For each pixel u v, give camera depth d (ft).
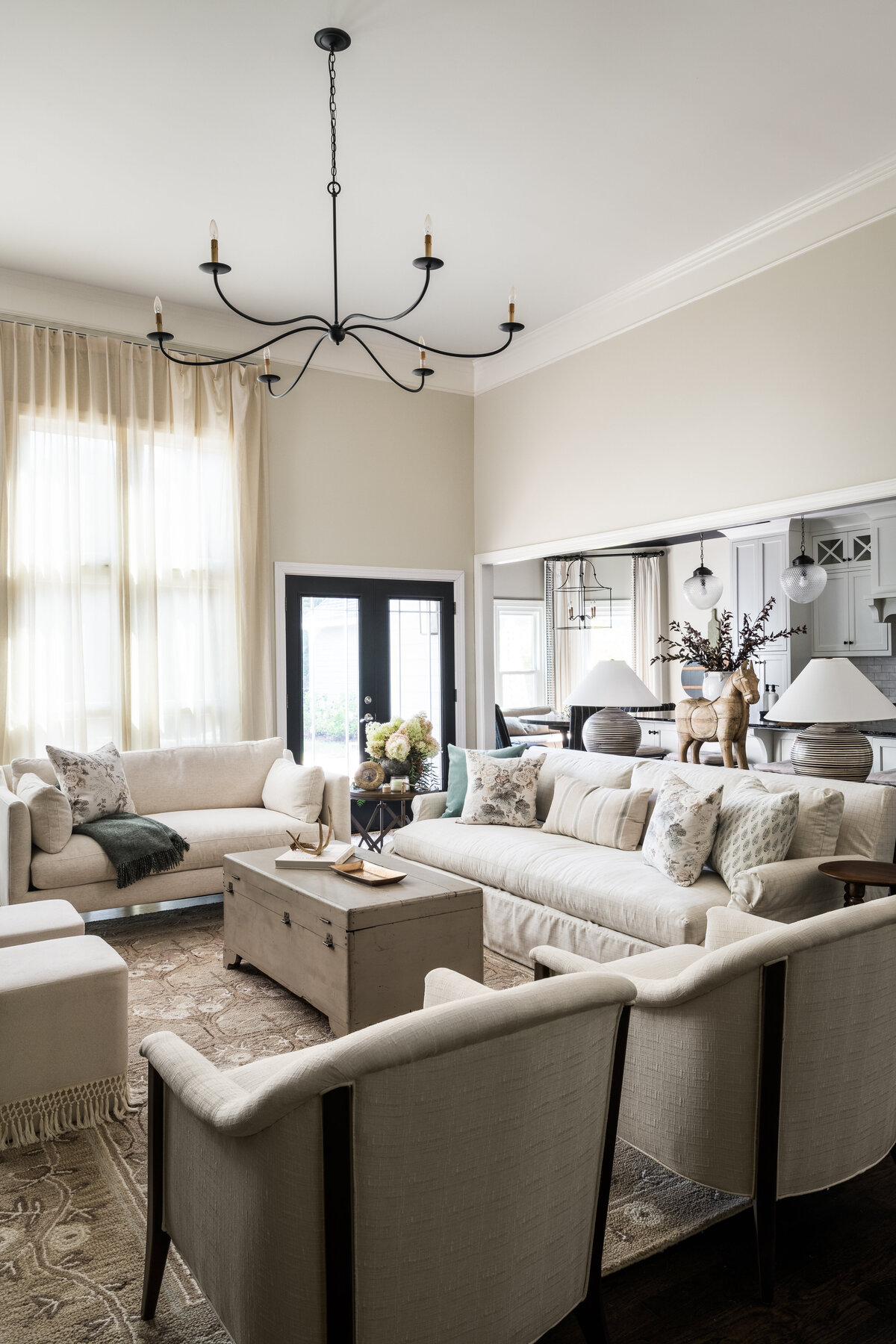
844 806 10.91
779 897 9.72
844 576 23.75
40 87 11.21
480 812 14.93
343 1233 3.99
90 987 8.25
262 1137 4.26
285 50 10.59
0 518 16.12
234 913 12.07
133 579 17.61
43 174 13.30
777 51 10.77
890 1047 6.52
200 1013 10.69
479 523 22.43
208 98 11.50
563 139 12.54
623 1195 7.11
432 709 22.04
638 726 16.48
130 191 13.83
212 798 16.35
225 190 13.82
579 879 11.63
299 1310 4.21
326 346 20.15
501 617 32.63
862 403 13.87
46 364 16.71
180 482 18.22
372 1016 9.59
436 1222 4.22
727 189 14.06
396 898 9.91
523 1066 4.36
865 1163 6.49
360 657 20.94
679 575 31.17
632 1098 6.62
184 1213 5.27
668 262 16.69
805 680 11.75
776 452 15.16
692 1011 6.12
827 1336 5.63
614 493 18.39
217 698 18.51
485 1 9.81
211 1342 5.56
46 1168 7.56
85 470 17.17
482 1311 4.46
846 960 5.99
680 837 10.88
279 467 19.63
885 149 13.02
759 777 12.07
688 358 16.71
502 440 21.58
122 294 17.65
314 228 15.11
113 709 17.25
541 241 15.71
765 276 15.29
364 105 11.69
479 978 10.39
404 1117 4.02
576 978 4.64
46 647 16.60
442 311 18.84
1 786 14.02
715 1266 6.33
